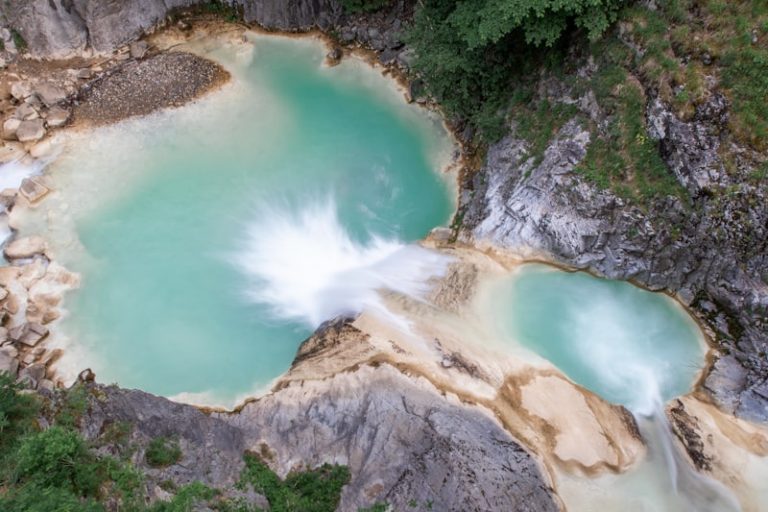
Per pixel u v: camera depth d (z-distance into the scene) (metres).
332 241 31.42
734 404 24.45
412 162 34.50
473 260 29.33
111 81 37.12
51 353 27.61
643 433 24.34
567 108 29.39
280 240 31.47
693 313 26.88
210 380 26.83
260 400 25.09
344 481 22.09
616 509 22.41
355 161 34.56
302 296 29.52
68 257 30.88
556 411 24.45
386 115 36.56
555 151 28.95
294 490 21.88
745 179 24.64
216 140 35.41
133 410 22.66
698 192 25.62
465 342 26.38
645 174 26.78
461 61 31.20
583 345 26.53
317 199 33.06
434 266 29.53
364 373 24.72
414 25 34.75
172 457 21.36
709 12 25.52
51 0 36.06
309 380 25.16
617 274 27.98
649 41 26.67
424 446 22.28
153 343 28.08
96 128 35.62
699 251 26.08
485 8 28.19
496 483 21.45
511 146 31.19
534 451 23.39
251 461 22.78
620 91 27.39
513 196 29.66
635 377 25.67
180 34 39.94
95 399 22.20
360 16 39.25
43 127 35.25
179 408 23.75
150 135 35.47
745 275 25.22
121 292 29.75
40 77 37.06
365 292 28.88
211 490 19.98
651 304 27.50
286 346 27.95
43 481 17.33
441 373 25.05
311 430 23.64
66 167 34.19
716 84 25.16
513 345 26.48
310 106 37.03
